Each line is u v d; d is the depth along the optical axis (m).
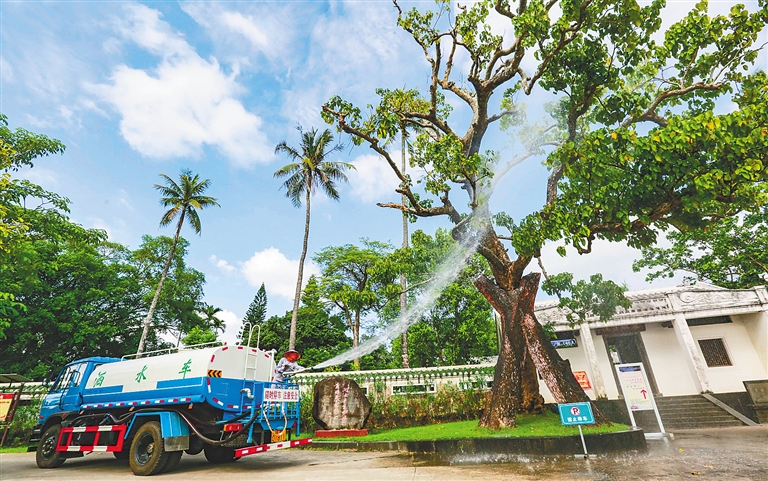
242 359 8.59
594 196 7.75
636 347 16.78
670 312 15.29
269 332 28.47
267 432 8.30
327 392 12.02
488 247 10.68
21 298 22.66
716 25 8.19
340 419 11.58
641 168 7.61
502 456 7.80
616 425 8.62
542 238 7.92
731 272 18.55
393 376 14.30
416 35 10.12
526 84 10.91
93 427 8.58
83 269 24.83
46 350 23.39
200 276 34.00
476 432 8.87
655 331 16.11
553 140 10.84
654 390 15.38
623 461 6.74
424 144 9.77
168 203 27.41
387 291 12.02
